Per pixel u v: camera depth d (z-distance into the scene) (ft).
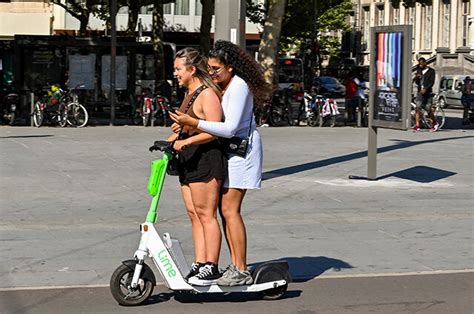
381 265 37.29
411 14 280.92
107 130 106.01
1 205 51.24
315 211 51.06
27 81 124.88
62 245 40.45
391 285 33.73
